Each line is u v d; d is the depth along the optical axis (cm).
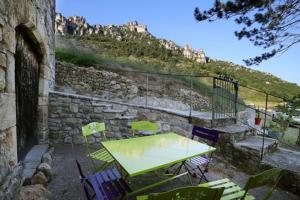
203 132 300
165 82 880
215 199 133
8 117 203
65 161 349
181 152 223
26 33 309
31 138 360
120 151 221
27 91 334
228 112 473
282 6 482
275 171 166
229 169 346
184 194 124
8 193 187
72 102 446
